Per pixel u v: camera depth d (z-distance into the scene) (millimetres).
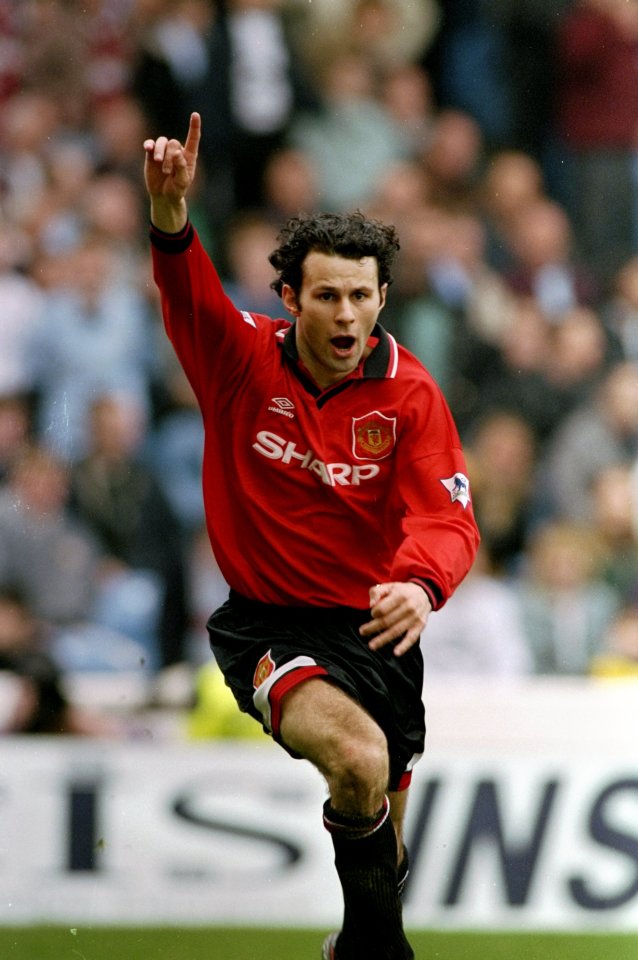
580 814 24438
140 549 29516
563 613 29547
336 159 35250
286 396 12773
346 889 12516
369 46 36281
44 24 34969
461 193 35625
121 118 34719
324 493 12812
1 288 31688
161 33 35156
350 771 11898
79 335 31656
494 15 37625
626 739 24891
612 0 36656
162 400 31828
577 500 31281
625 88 36312
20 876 23859
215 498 13047
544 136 36656
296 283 12477
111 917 23844
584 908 24062
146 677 27953
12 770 24172
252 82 35281
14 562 28469
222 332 12750
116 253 32969
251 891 23953
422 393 12852
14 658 27422
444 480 12680
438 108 36500
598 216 36125
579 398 32469
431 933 23625
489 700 25234
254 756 24359
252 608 13195
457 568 12234
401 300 33125
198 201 34406
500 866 24156
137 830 24109
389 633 11766
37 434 30406
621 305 34531
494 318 33594
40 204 33469
